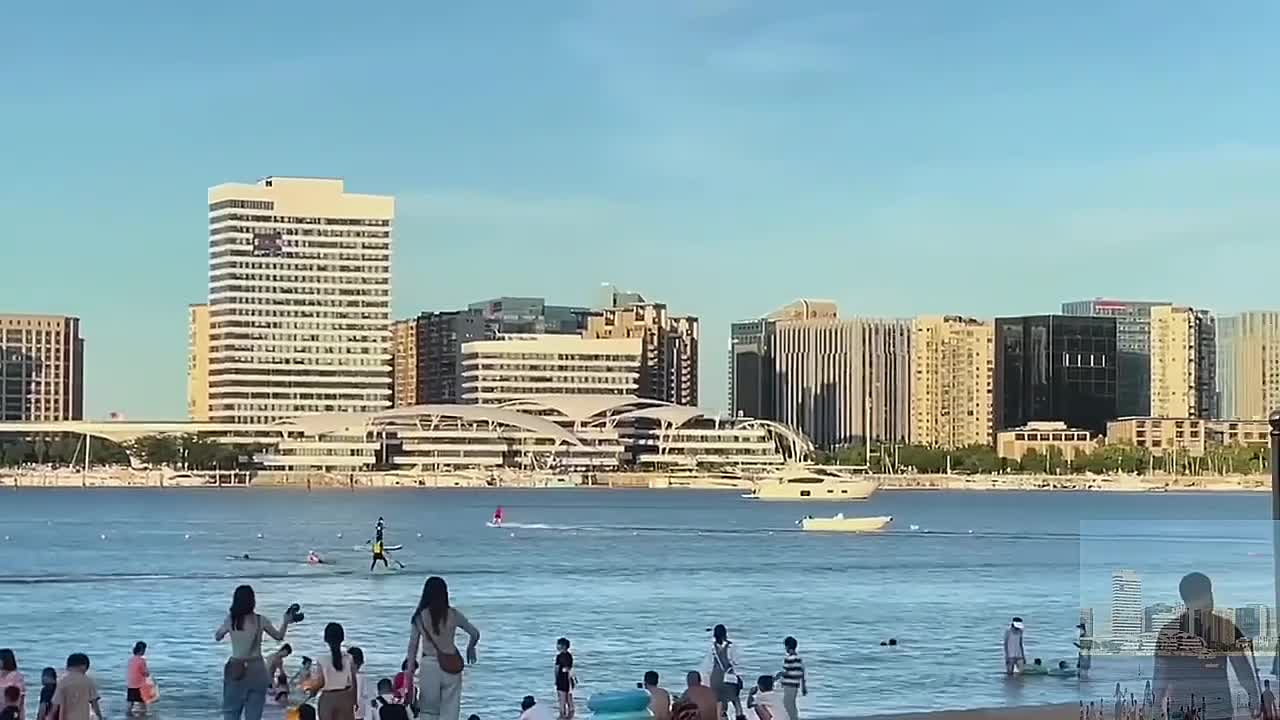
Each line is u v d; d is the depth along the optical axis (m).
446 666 29.41
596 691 62.25
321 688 32.84
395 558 168.25
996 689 61.34
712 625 93.56
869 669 68.69
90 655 79.25
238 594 32.22
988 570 149.75
